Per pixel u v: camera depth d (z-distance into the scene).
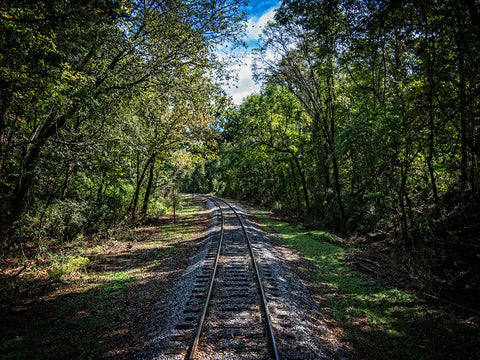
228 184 53.44
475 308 6.76
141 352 5.07
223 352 4.79
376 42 11.38
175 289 8.29
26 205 12.30
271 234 17.78
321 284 9.30
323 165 21.30
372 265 10.83
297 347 4.97
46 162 10.88
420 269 9.09
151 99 13.17
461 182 10.31
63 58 7.92
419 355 5.24
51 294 8.46
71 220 13.49
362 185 16.84
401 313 7.04
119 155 16.09
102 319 6.79
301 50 18.31
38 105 9.54
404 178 11.54
